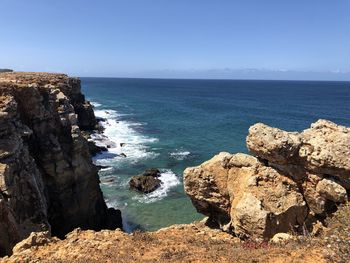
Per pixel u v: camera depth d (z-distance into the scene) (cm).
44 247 1534
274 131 1739
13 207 1973
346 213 1553
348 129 1730
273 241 1505
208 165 1914
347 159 1593
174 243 1552
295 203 1670
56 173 2648
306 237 1495
